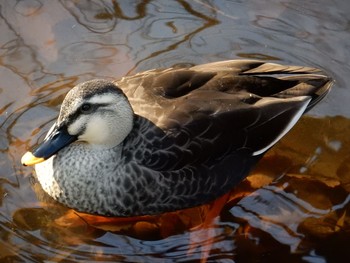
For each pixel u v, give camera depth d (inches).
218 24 457.7
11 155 378.6
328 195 372.8
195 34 450.3
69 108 335.6
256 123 354.9
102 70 425.7
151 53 437.4
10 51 434.0
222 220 358.3
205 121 347.6
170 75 361.1
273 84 366.9
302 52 443.8
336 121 411.2
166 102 351.9
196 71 364.2
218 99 352.8
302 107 361.7
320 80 372.8
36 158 333.4
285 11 465.7
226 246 346.0
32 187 366.9
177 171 346.0
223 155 353.1
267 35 452.1
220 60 437.1
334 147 398.3
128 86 364.5
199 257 339.9
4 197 360.2
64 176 352.2
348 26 458.0
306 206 366.9
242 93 358.3
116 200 348.8
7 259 332.2
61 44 439.8
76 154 350.9
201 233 351.9
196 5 466.0
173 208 354.3
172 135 343.6
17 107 403.2
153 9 463.2
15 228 346.6
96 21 454.0
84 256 336.2
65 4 462.3
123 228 353.1
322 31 455.2
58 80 419.2
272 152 395.2
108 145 348.2
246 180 378.6
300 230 354.9
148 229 352.8
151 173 343.0
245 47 445.4
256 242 347.9
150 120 347.6
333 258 343.3
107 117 341.4
